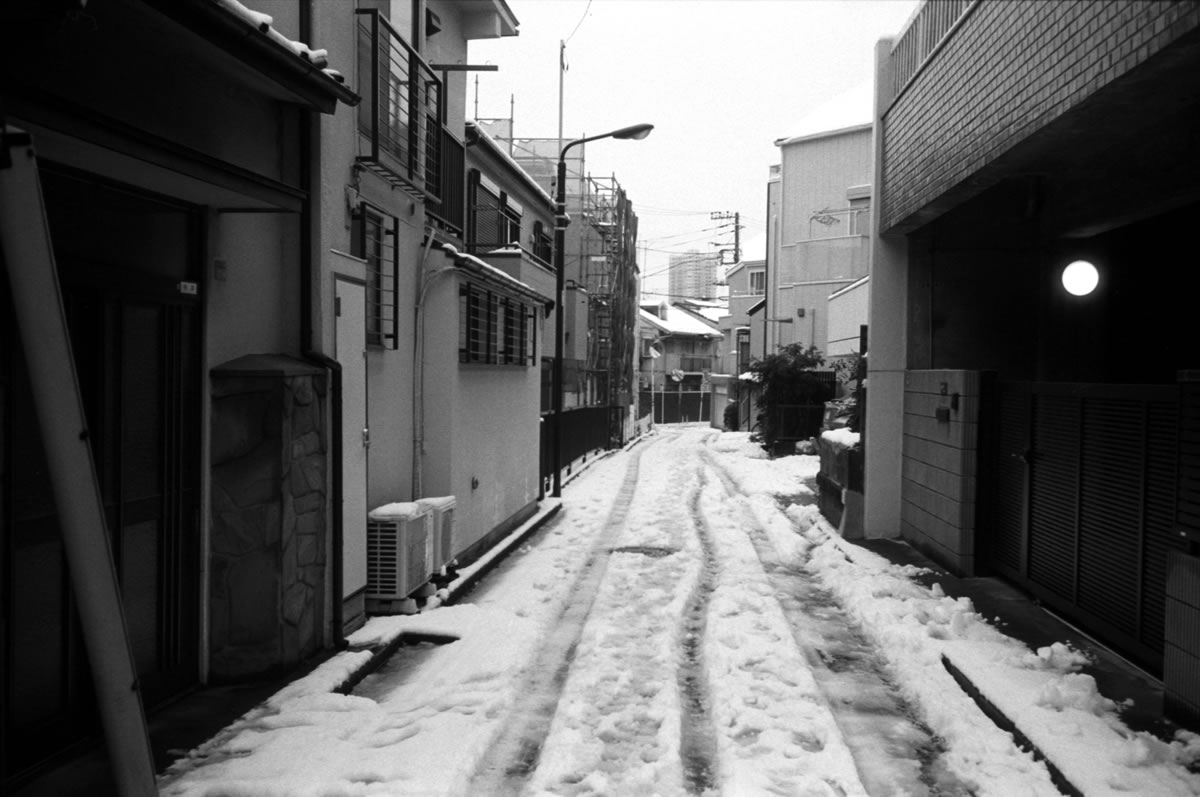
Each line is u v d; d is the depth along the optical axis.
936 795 4.55
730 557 11.23
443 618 7.57
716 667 6.48
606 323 35.97
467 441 10.13
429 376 9.45
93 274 4.65
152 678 5.25
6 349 4.07
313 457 6.30
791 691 6.01
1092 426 6.95
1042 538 7.96
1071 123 5.81
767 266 41.44
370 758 4.67
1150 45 4.45
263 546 5.79
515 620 7.65
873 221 11.94
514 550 11.77
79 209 4.61
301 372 5.98
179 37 4.61
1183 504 5.13
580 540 12.66
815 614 8.50
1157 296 9.02
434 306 9.45
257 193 5.11
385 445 8.43
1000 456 9.03
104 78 4.45
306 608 6.21
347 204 7.25
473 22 13.73
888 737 5.38
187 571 5.60
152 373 5.22
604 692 6.03
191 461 5.63
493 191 17.09
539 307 14.85
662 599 8.76
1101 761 4.47
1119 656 6.34
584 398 31.88
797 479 20.95
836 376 29.55
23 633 4.28
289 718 5.16
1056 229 9.80
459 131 11.89
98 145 3.84
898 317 11.93
